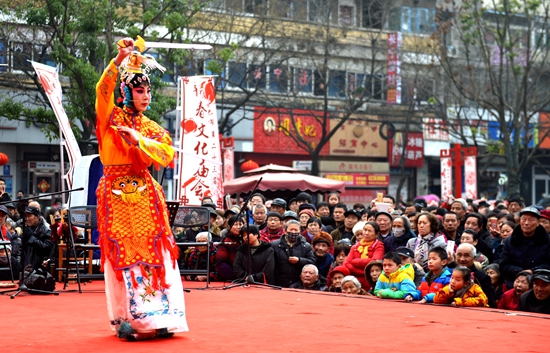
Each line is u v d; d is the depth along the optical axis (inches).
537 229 349.1
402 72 1263.5
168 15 777.6
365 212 548.4
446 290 310.0
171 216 319.0
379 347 195.8
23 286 326.3
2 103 828.0
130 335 207.6
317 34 1193.4
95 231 390.3
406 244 389.7
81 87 746.2
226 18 1098.1
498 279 359.9
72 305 284.4
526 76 1071.6
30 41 890.7
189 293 332.8
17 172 1055.0
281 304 287.6
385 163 1314.0
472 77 1230.9
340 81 1273.4
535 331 232.1
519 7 1128.8
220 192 489.7
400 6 1325.0
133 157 220.7
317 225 450.6
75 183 412.8
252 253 397.4
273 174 701.9
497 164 1462.8
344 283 363.6
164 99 786.2
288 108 1213.7
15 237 425.4
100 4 739.4
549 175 1425.9
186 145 487.5
